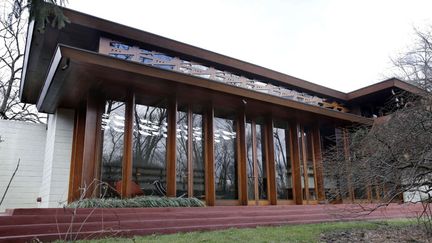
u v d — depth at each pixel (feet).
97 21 24.66
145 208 18.06
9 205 27.71
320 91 41.52
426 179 15.44
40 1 14.71
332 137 35.50
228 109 28.84
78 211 15.99
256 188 28.63
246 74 35.35
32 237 13.11
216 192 25.82
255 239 14.82
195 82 23.31
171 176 23.00
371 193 21.30
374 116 44.34
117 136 22.58
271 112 30.71
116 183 21.49
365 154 18.33
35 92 34.09
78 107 25.91
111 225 15.49
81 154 24.67
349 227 20.20
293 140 32.48
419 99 18.22
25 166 29.09
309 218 23.06
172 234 16.06
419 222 18.83
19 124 29.73
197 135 25.88
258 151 30.01
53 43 26.02
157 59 27.99
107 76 21.01
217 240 14.34
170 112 24.44
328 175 23.43
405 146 15.72
